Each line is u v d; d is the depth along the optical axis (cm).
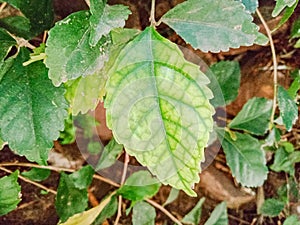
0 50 16
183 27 14
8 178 20
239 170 25
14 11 22
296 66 28
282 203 29
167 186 29
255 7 16
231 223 30
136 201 26
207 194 29
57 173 27
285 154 28
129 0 23
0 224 26
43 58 16
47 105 16
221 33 14
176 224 28
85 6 23
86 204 24
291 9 18
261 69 28
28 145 16
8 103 16
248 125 25
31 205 27
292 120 22
